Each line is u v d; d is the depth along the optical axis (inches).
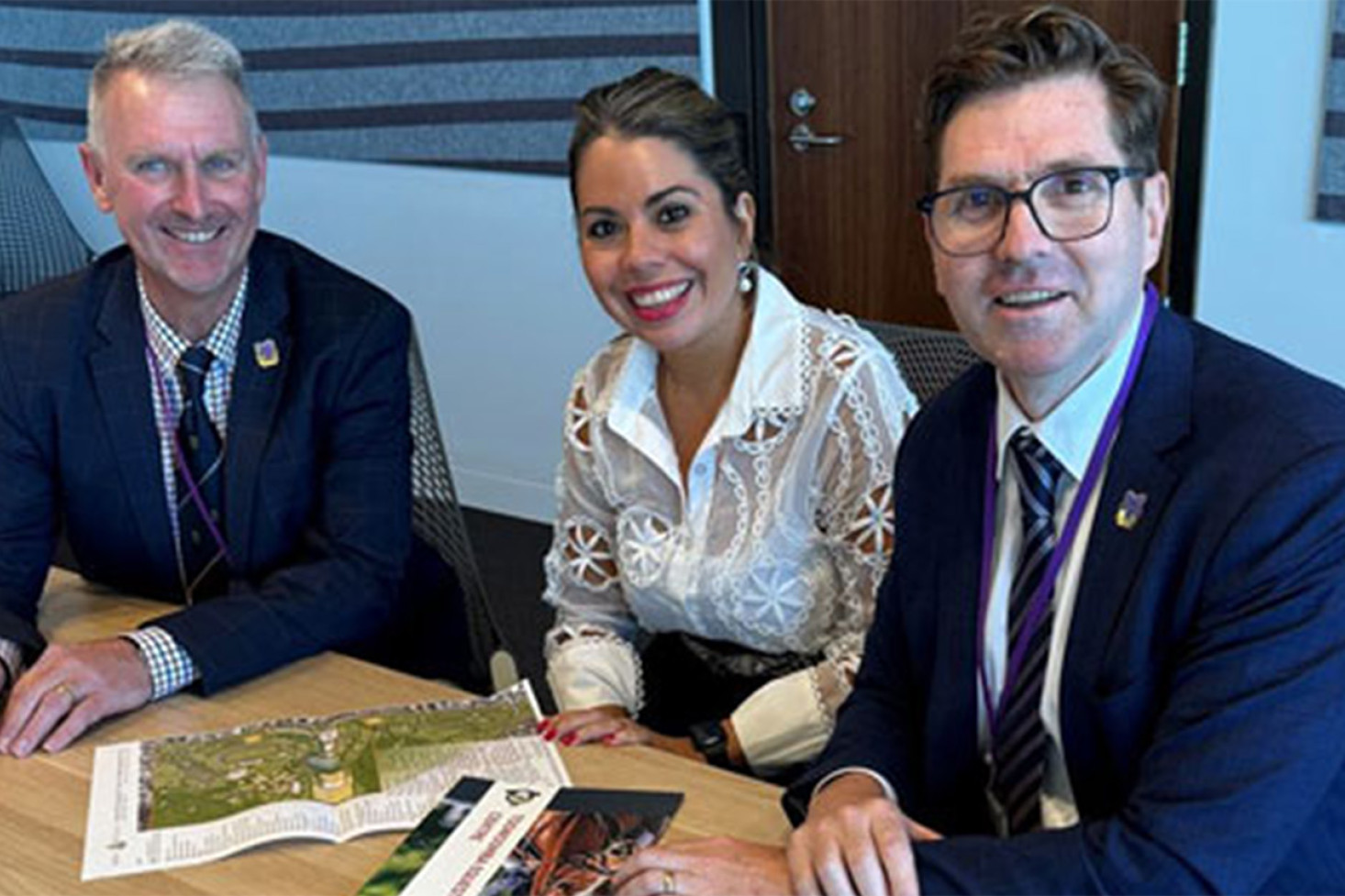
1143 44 116.5
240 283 69.9
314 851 49.2
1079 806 47.2
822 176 139.3
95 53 171.2
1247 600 41.2
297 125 159.2
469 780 53.2
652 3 135.6
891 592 54.6
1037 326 44.1
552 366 151.3
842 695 62.6
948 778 50.7
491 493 159.9
